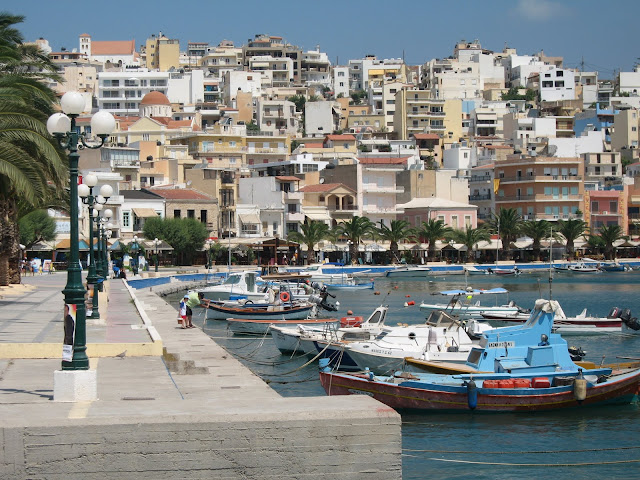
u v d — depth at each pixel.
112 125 21.34
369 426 16.28
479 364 36.19
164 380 26.08
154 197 134.75
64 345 19.56
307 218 146.38
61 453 15.41
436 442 30.41
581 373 35.09
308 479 16.11
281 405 16.97
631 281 124.75
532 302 88.81
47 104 47.06
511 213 151.12
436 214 152.75
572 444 30.17
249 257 135.75
